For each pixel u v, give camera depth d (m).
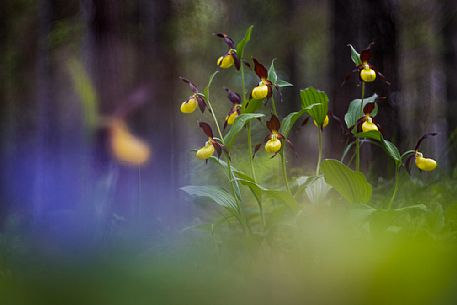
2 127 17.58
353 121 4.66
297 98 17.23
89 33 7.05
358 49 7.46
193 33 12.34
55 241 3.10
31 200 14.18
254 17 15.09
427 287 1.32
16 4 16.53
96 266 1.54
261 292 1.48
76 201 11.53
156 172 8.28
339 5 7.64
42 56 14.98
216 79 15.32
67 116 17.16
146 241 3.94
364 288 1.39
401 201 5.70
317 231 3.60
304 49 16.89
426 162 4.20
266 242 4.22
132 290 1.40
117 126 6.70
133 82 7.52
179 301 1.41
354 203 4.31
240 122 4.28
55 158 14.61
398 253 1.39
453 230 3.83
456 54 14.51
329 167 4.18
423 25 14.48
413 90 15.98
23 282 1.44
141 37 8.12
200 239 4.18
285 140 4.38
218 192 4.50
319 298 1.44
